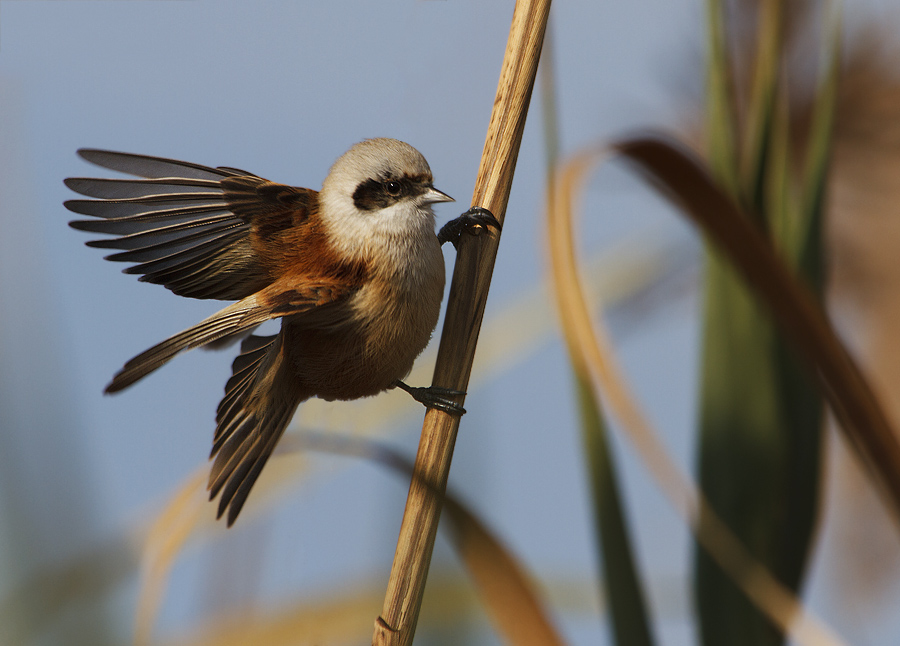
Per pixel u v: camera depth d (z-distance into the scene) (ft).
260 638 14.47
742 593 14.51
